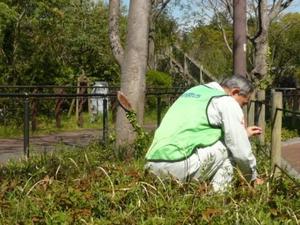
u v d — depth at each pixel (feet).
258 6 59.57
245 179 19.22
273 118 24.52
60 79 72.02
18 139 46.09
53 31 71.87
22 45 67.51
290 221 16.14
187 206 16.78
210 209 16.15
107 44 82.74
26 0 67.41
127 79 30.37
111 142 30.78
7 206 17.02
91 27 82.64
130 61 30.40
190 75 129.80
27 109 29.53
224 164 19.62
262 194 17.85
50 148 35.04
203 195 17.57
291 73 131.64
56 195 17.52
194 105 19.79
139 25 30.32
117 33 32.73
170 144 19.27
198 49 143.33
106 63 83.30
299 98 59.82
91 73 82.43
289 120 53.06
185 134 19.39
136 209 16.55
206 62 136.98
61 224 15.75
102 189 17.66
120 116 29.99
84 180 19.03
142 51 30.45
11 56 66.80
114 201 17.03
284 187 18.69
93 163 24.23
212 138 19.45
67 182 19.30
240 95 20.86
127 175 19.30
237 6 37.60
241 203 16.94
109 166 21.36
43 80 70.44
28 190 18.43
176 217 16.06
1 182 20.38
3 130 49.21
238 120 19.42
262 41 57.62
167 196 17.44
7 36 66.54
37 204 17.07
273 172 20.15
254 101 31.60
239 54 37.73
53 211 16.53
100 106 61.62
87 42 80.43
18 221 16.08
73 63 80.43
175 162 19.08
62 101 57.72
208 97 19.83
